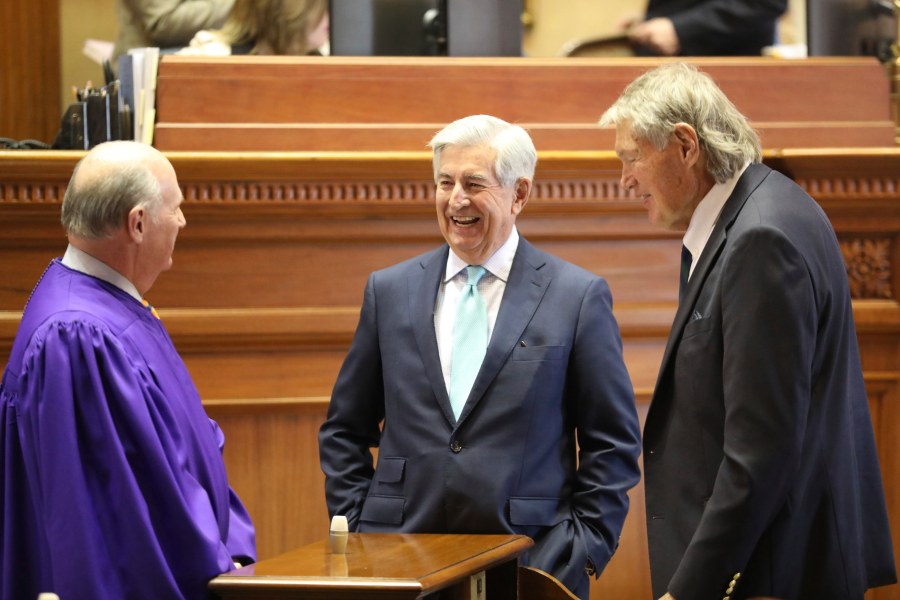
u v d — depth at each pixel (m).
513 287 8.64
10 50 16.73
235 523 8.39
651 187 7.32
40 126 16.86
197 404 8.02
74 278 7.61
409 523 8.34
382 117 11.61
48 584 7.24
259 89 11.48
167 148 11.39
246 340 11.27
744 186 7.09
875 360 11.91
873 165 11.21
